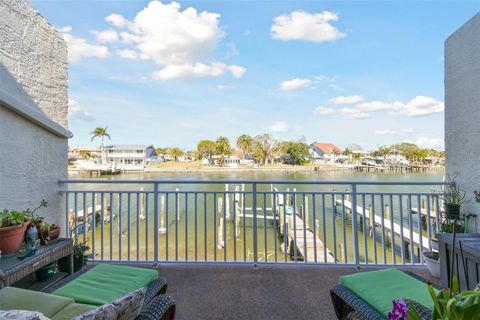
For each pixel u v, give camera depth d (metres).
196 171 42.44
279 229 10.66
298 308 2.29
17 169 2.78
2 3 2.65
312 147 60.41
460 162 3.15
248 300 2.42
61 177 3.48
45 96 3.29
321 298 2.45
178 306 2.32
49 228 2.51
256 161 51.81
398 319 1.01
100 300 1.58
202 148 51.81
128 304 1.10
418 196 3.30
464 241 2.16
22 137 2.84
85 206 3.40
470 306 0.82
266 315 2.19
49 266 2.58
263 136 51.03
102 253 3.33
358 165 47.72
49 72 3.38
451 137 3.32
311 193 3.37
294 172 42.22
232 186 17.89
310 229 10.16
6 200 2.63
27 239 2.17
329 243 8.62
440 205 3.55
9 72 2.72
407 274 1.94
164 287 1.95
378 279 1.84
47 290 1.72
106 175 37.66
